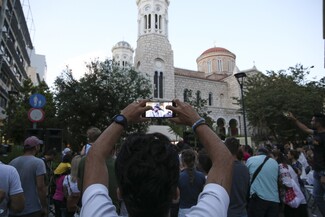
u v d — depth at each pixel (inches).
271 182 237.3
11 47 1628.9
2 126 1286.9
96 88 964.0
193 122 67.3
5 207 173.2
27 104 1359.5
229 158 60.2
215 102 2486.5
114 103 981.2
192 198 199.3
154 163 48.2
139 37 2246.6
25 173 217.9
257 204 235.5
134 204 47.8
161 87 2161.7
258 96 1434.5
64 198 325.4
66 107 937.5
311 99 1327.5
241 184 201.8
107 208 49.2
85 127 961.5
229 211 197.2
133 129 808.3
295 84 1451.8
